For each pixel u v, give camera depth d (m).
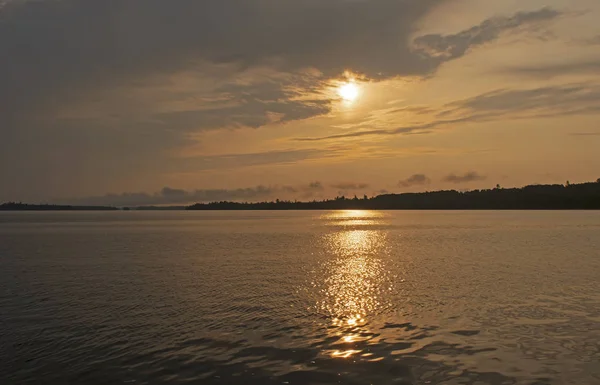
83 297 30.00
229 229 116.12
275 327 23.03
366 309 26.61
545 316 24.61
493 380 16.44
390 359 18.52
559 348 19.56
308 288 32.84
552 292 30.66
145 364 18.20
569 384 16.12
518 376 16.77
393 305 27.50
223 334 21.94
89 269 42.41
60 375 17.25
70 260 49.34
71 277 37.84
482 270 40.50
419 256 51.91
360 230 107.31
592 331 21.84
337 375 17.00
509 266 42.78
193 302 28.48
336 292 31.39
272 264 45.75
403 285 33.75
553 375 16.84
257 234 94.56
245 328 22.89
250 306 27.44
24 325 23.55
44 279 36.94
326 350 19.64
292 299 29.25
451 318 24.48
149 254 55.28
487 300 28.48
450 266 43.34
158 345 20.39
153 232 103.06
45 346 20.31
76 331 22.48
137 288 33.03
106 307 27.28
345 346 20.12
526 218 165.00
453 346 19.95
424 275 38.19
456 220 159.12
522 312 25.48
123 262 47.47
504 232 91.62
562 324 23.08
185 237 85.62
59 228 124.75
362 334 21.81
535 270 40.09
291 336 21.56
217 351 19.61
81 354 19.33
